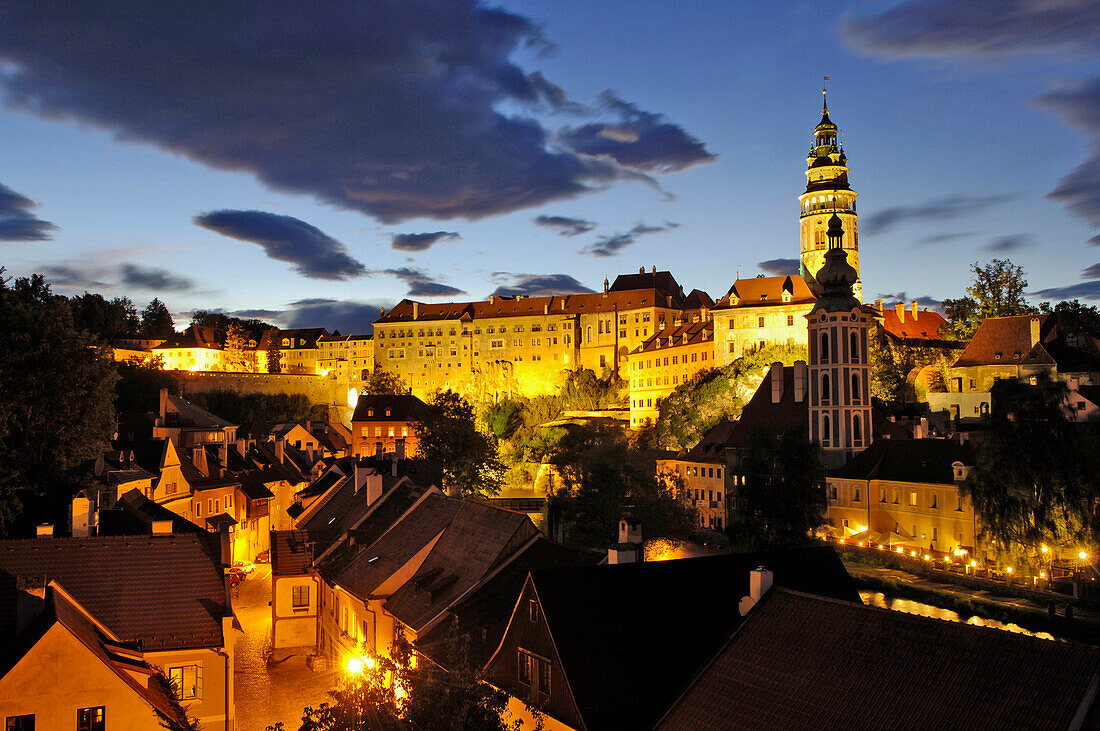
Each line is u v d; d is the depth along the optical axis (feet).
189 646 118.11
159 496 263.08
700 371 623.36
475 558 147.74
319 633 194.90
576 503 282.36
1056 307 466.70
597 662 99.91
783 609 93.09
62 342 196.03
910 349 530.27
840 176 634.84
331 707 81.92
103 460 228.63
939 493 300.61
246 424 510.17
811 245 628.69
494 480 427.33
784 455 262.47
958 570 263.49
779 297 597.93
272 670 179.42
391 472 256.32
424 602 147.95
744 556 117.70
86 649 97.55
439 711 76.43
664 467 464.65
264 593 251.39
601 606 105.81
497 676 116.67
